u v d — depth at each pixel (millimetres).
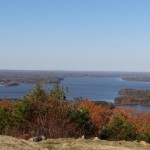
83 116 22344
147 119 36906
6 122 21812
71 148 14648
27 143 14914
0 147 13086
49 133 20172
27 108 21328
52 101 21781
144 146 16312
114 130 22969
